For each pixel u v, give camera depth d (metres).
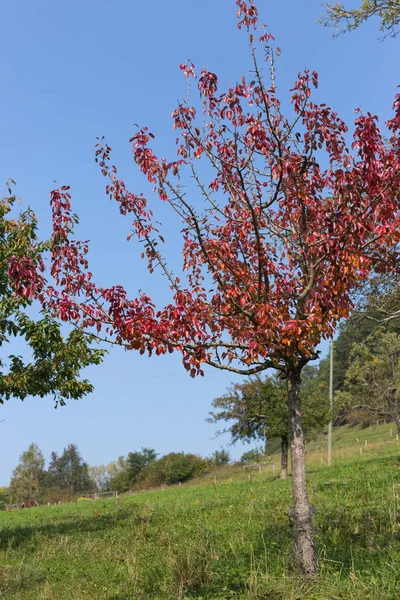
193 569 8.18
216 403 33.38
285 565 6.86
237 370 7.29
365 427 70.19
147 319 6.79
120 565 10.52
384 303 12.59
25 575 10.27
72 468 94.69
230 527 11.98
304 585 6.12
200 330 6.88
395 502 10.43
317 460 44.69
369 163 6.57
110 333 7.32
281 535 9.94
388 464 23.95
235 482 35.69
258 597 6.13
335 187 6.85
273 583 6.32
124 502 29.25
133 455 97.81
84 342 14.09
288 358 6.99
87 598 8.65
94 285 7.41
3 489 85.56
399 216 6.57
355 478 17.52
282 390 32.84
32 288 7.31
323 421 33.78
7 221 14.12
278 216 7.93
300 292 7.73
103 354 14.56
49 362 14.38
